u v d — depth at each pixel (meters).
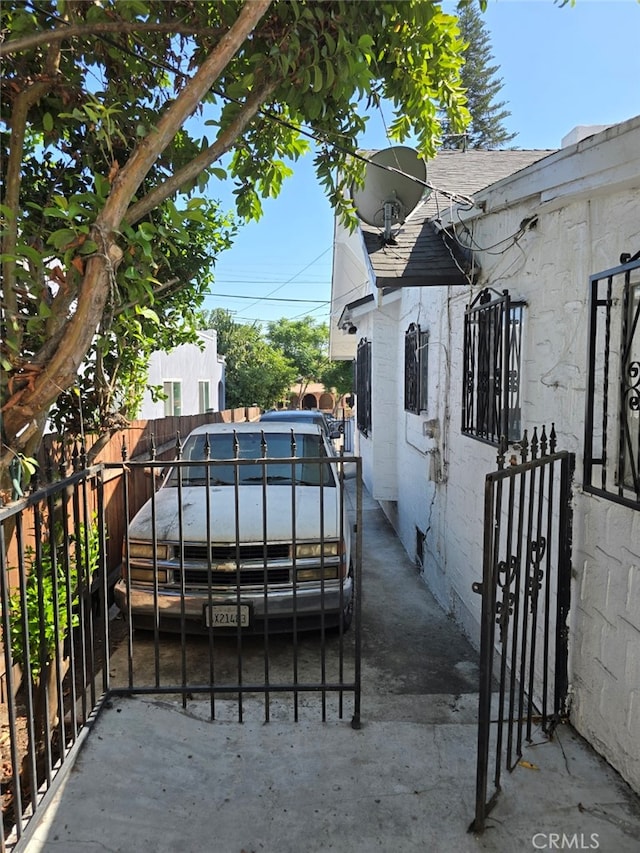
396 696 3.47
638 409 2.38
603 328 2.76
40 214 3.29
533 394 3.57
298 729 2.98
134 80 3.12
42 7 2.49
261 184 3.57
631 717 2.47
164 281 4.73
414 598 5.81
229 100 2.73
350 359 17.61
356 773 2.62
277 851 2.18
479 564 4.55
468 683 3.96
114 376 4.04
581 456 2.92
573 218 3.06
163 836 2.25
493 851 2.18
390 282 4.52
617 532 2.59
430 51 3.15
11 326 2.28
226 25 2.63
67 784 2.49
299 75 2.58
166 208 2.45
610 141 2.48
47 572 3.26
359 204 4.59
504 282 4.05
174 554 4.13
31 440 2.57
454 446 5.34
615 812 2.35
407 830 2.28
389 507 9.20
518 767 2.62
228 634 4.01
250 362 33.22
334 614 4.14
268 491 5.03
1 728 2.97
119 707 3.07
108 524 5.17
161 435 7.46
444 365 5.68
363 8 2.70
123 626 4.78
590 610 2.81
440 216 4.98
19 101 2.57
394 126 3.65
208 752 2.78
